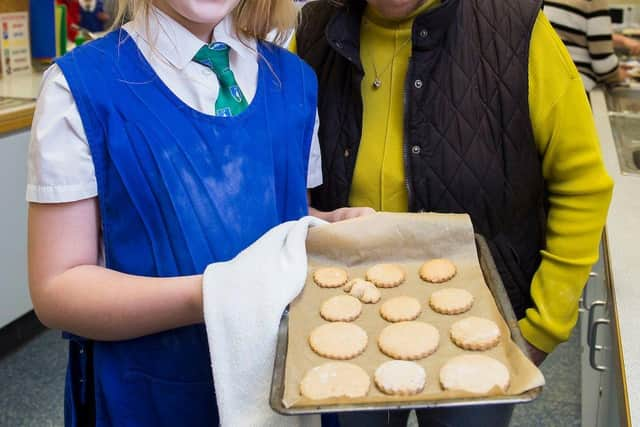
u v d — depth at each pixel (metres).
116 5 1.09
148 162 0.99
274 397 0.82
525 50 1.20
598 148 1.24
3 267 2.33
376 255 1.19
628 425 0.87
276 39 1.22
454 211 1.24
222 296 0.94
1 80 2.69
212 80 1.06
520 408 2.31
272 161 1.11
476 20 1.22
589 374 1.91
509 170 1.22
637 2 3.25
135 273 1.02
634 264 1.30
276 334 0.93
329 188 1.31
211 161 1.03
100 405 1.08
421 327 1.02
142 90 1.00
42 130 0.95
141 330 0.99
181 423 1.09
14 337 2.73
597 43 2.36
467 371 0.90
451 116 1.21
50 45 2.84
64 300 0.97
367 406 0.80
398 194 1.26
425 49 1.19
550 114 1.20
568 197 1.26
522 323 1.28
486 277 1.12
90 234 1.00
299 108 1.16
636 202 1.56
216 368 0.93
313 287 1.13
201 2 0.98
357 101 1.26
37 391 2.42
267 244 1.01
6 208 2.29
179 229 1.00
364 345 1.00
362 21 1.28
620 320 1.12
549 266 1.27
